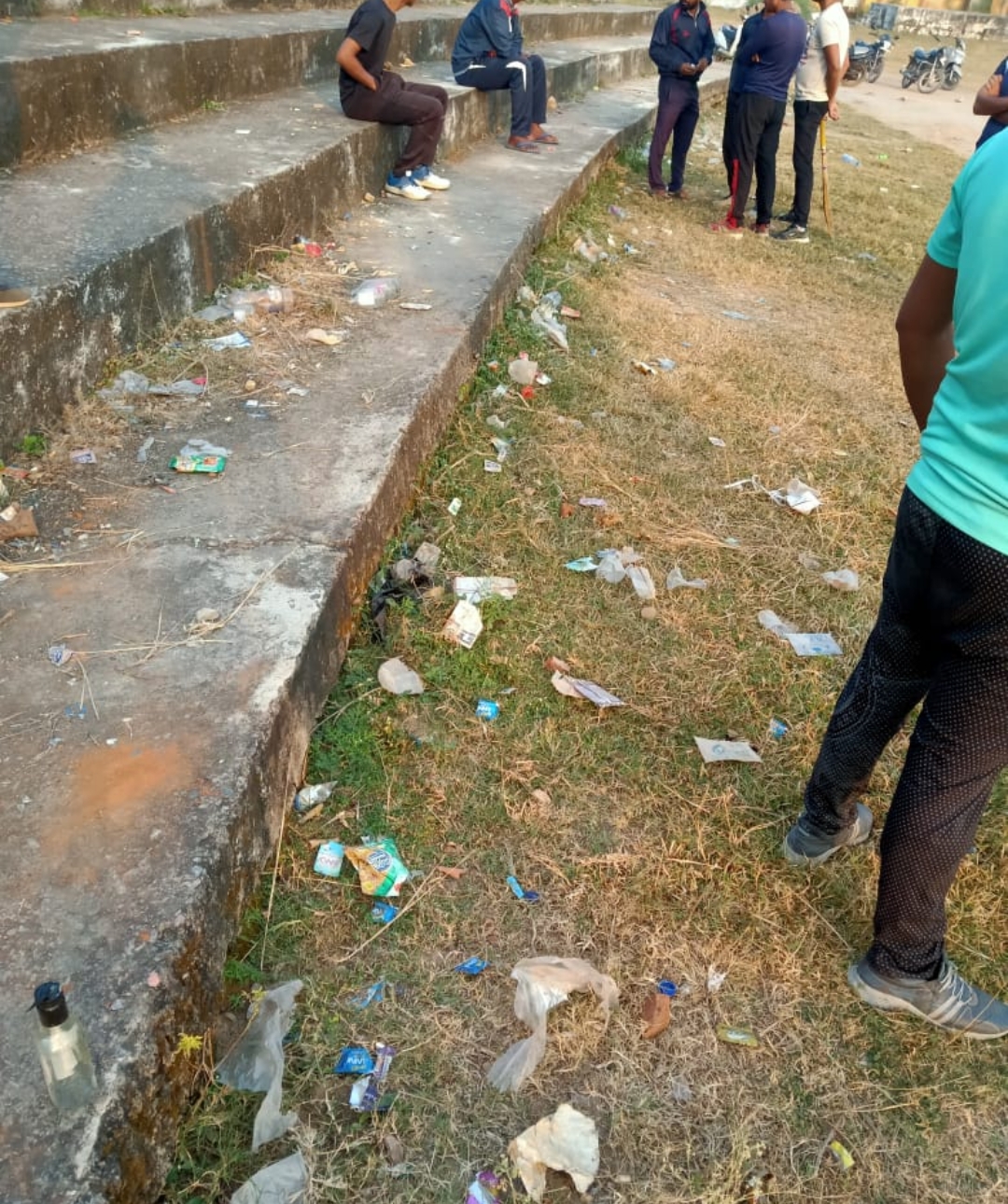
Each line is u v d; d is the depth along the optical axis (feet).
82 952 5.88
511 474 13.82
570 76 36.73
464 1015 7.07
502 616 11.05
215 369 12.96
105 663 8.05
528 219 20.81
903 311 7.06
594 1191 6.23
